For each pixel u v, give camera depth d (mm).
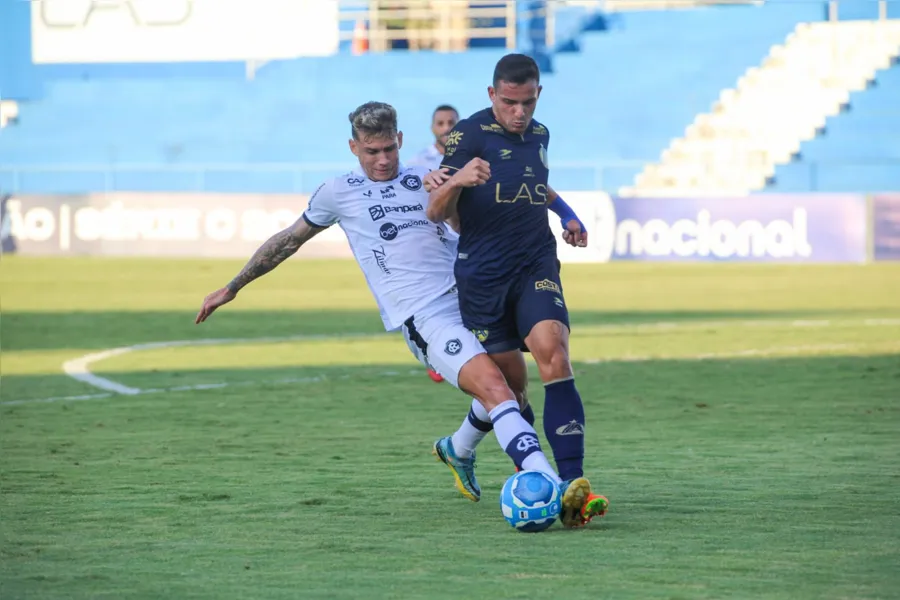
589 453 21766
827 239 77000
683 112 98875
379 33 109062
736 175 92938
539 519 15211
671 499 17578
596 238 80062
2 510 17141
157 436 24297
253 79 107562
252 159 105812
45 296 60688
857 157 94125
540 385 31609
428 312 16953
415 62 105000
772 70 99125
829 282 64000
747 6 103500
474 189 16328
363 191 17250
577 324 46781
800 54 99625
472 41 113938
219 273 73688
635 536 15156
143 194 87938
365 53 106000
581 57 103250
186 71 119750
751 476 19375
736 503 17234
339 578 13164
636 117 99000
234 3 113688
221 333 45562
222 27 114375
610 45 103625
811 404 27812
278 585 12898
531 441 15844
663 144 98375
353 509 17141
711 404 27953
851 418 25797
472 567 13617
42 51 118375
